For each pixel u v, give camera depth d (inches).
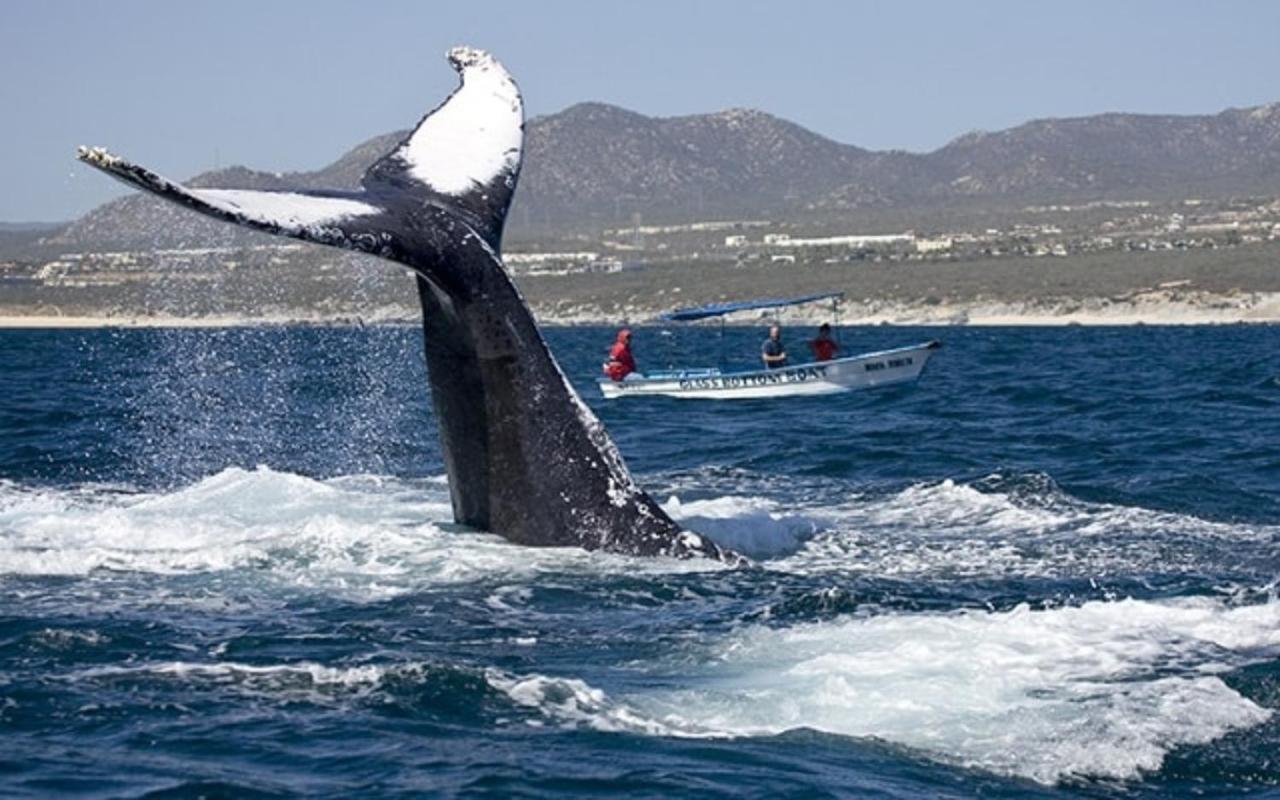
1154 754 1179.3
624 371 5009.8
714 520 1914.4
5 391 4471.0
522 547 1755.7
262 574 1679.4
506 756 1178.0
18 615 1529.3
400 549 1749.5
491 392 1747.0
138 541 1818.4
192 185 1515.7
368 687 1325.0
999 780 1140.5
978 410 3983.8
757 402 4527.6
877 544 1882.4
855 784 1127.0
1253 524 2033.7
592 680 1343.5
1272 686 1306.6
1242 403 4020.7
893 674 1336.1
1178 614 1494.8
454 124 1807.3
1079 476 2509.8
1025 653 1384.1
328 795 1111.6
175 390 4667.8
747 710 1267.2
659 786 1122.0
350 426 3442.4
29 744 1201.4
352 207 1642.5
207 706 1286.9
